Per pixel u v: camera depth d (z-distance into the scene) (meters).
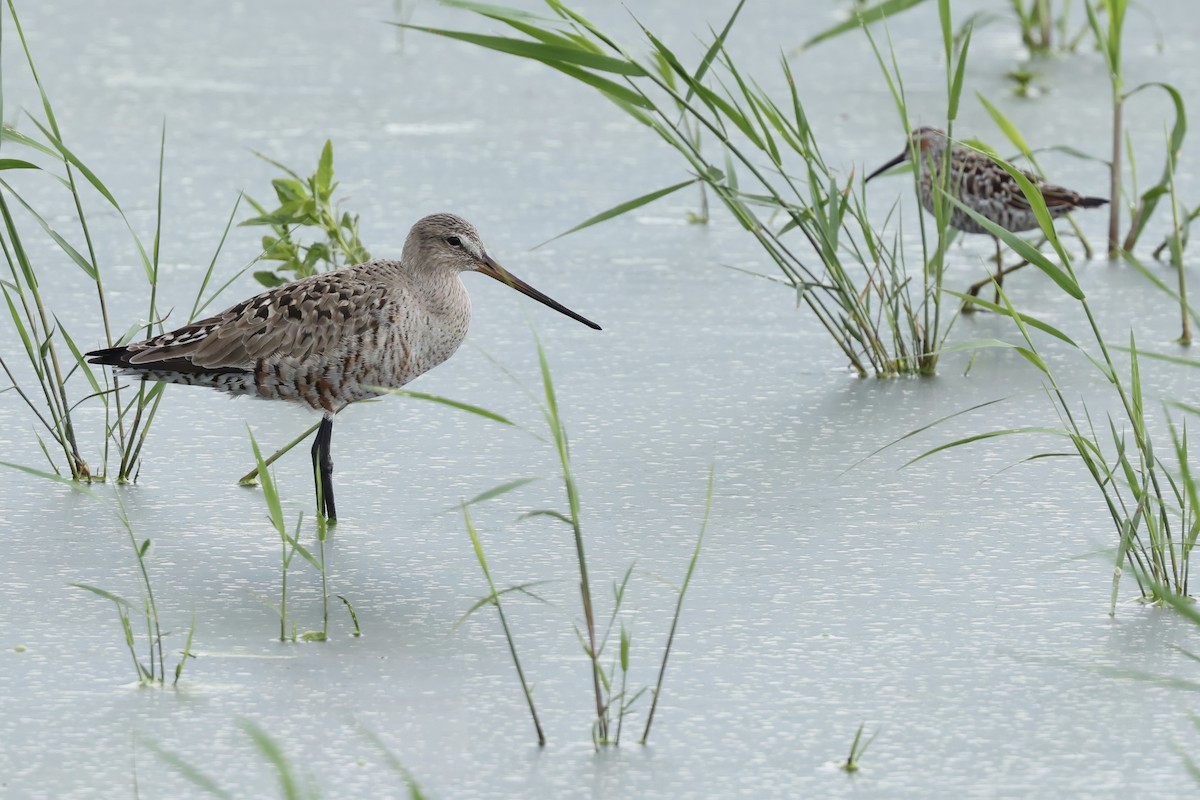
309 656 9.21
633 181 18.70
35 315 14.79
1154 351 14.24
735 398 13.38
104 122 20.31
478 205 17.84
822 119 20.62
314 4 26.45
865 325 13.91
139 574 10.24
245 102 21.28
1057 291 15.96
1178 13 25.62
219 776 8.00
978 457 12.20
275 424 12.88
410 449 12.41
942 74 22.47
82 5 25.94
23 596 9.92
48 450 12.19
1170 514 11.16
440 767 8.09
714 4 25.19
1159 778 8.00
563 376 13.83
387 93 21.89
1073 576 10.28
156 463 12.08
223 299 15.27
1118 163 16.69
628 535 10.88
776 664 9.18
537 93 22.16
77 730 8.40
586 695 8.82
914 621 9.70
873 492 11.59
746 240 17.39
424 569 10.38
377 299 11.15
